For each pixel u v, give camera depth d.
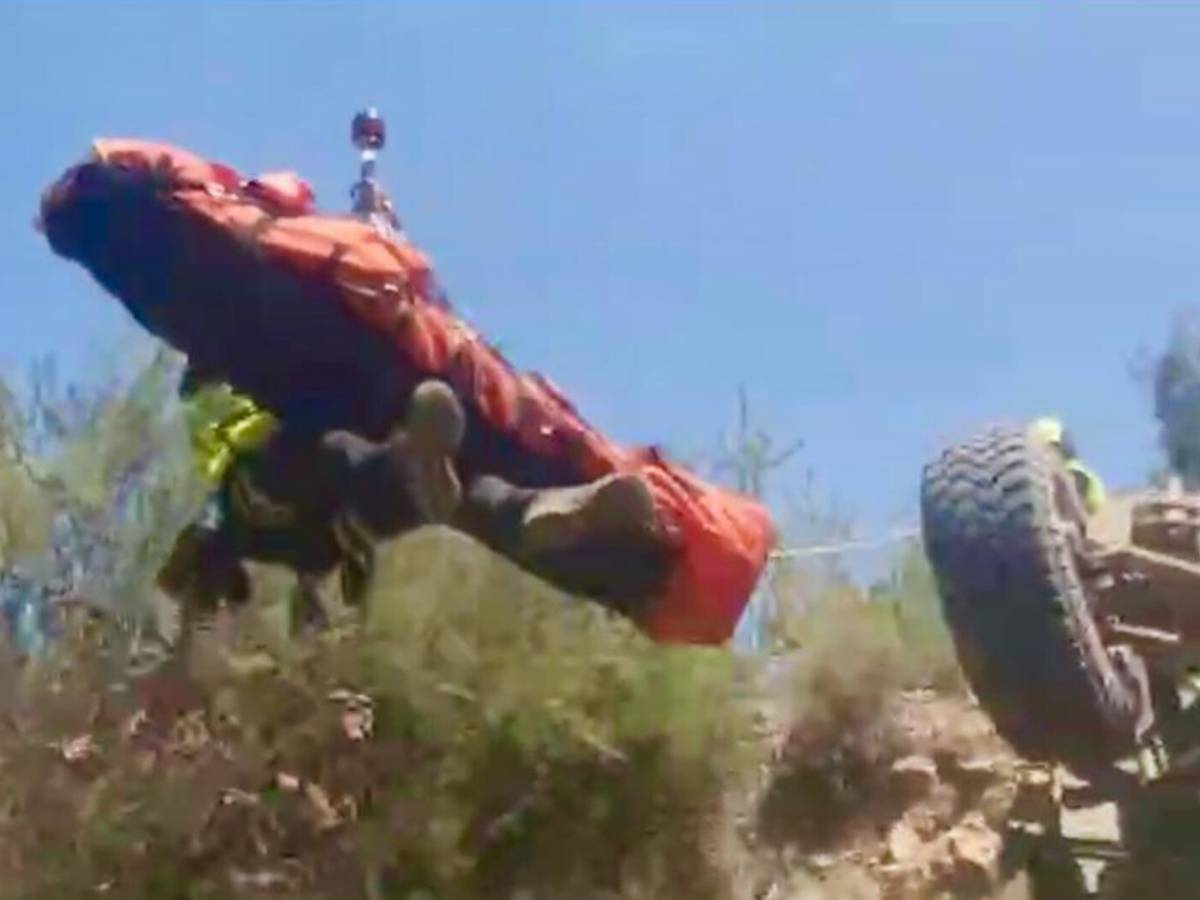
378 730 5.47
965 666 4.93
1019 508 4.81
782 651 7.03
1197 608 5.03
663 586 5.18
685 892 5.86
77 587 5.90
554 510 5.04
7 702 5.32
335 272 4.99
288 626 5.45
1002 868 5.76
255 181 5.13
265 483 5.18
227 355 5.10
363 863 5.32
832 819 6.39
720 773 5.94
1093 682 4.78
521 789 5.71
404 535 5.58
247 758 5.25
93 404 6.26
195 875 5.17
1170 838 5.21
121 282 5.08
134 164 4.99
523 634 5.84
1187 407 10.77
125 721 5.30
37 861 5.14
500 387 5.18
